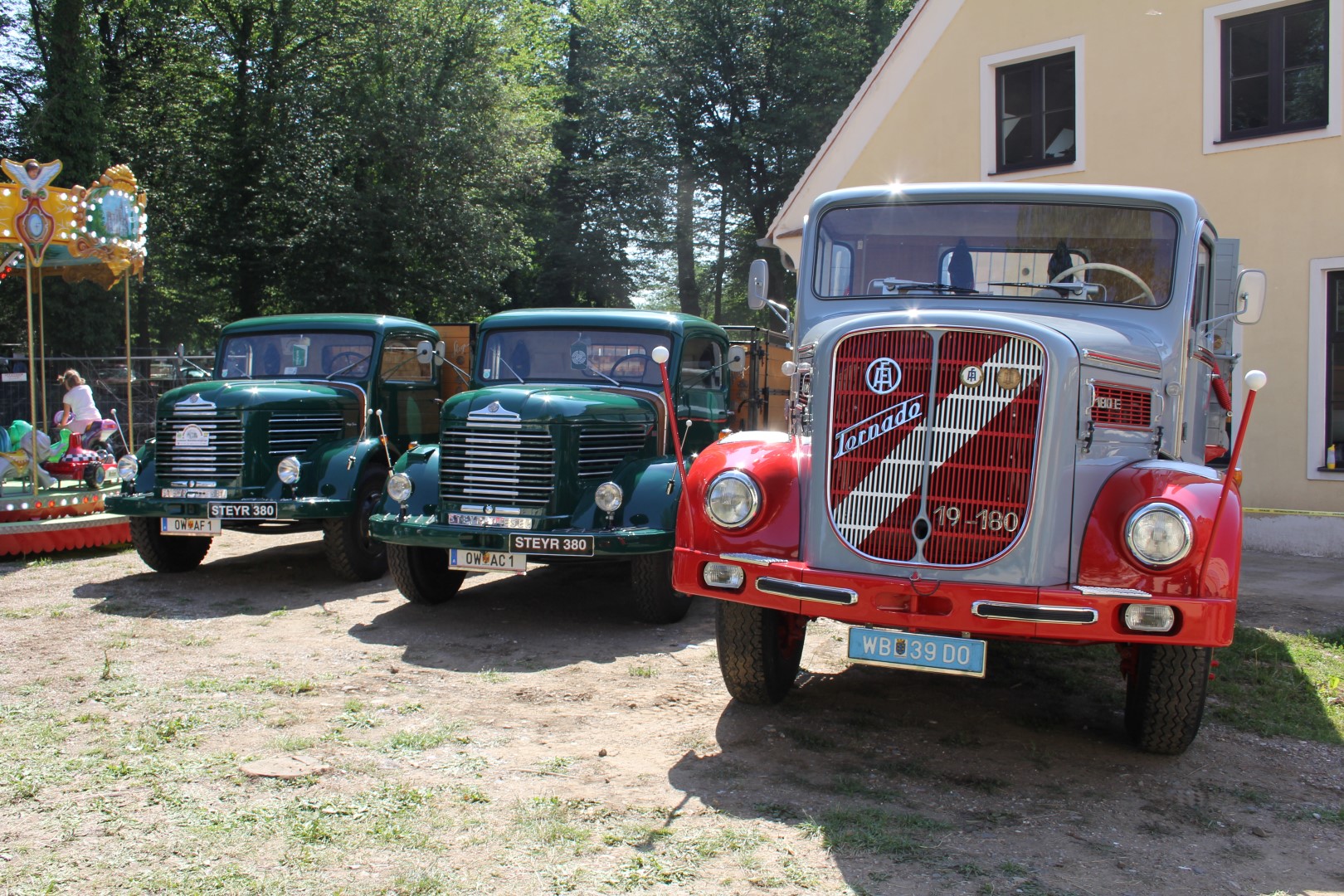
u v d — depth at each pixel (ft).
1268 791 12.66
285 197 82.89
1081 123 36.06
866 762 13.38
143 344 96.02
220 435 24.35
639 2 111.34
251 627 20.53
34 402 29.63
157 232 82.07
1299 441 31.73
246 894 9.80
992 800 12.21
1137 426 13.42
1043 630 11.89
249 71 90.17
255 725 14.56
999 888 9.99
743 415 28.53
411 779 12.65
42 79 75.36
